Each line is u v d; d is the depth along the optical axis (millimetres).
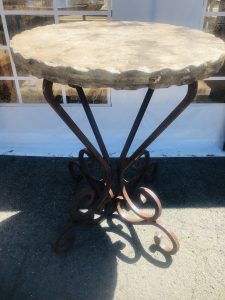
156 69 1021
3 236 1765
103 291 1474
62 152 2523
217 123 2547
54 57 1147
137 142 2574
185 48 1264
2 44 2301
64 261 1621
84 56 1158
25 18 2189
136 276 1543
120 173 1698
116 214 1916
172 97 2373
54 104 1300
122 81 1025
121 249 1685
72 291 1474
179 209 1945
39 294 1461
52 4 2127
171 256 1640
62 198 2043
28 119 2551
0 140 2609
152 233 1781
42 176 2252
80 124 2539
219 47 1283
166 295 1453
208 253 1655
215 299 1436
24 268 1584
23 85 2463
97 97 2473
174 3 2021
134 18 2084
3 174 2275
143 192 1624
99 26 1655
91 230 1803
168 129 2562
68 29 1582
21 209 1957
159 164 2375
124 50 1232
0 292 1468
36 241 1734
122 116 2480
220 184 2168
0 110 2514
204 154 2496
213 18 2133
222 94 2465
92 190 1646
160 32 1530
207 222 1851
